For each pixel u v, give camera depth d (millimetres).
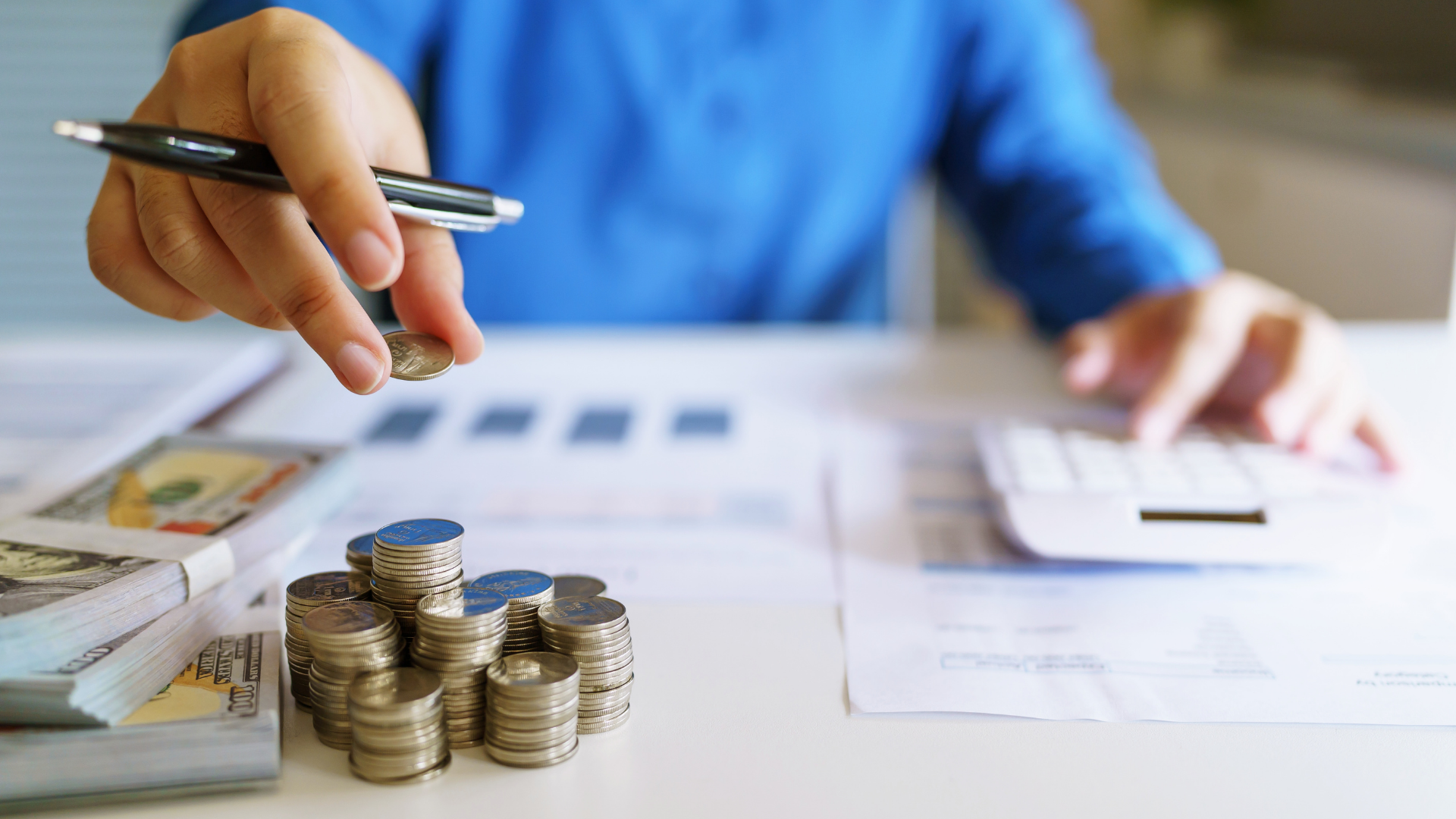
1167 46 2646
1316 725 369
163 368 836
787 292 1300
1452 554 518
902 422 732
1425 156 1627
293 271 368
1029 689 392
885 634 439
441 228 438
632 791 327
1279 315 687
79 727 314
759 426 723
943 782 334
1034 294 1045
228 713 326
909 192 1519
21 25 2064
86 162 2111
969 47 1262
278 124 351
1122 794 328
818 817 315
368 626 344
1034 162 1162
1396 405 748
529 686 333
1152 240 925
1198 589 486
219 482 484
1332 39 2244
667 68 1209
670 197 1241
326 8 1004
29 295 2145
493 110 1201
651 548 531
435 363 399
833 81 1240
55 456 629
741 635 441
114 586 347
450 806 318
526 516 568
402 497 591
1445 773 340
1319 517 509
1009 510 521
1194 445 611
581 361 868
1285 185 1942
